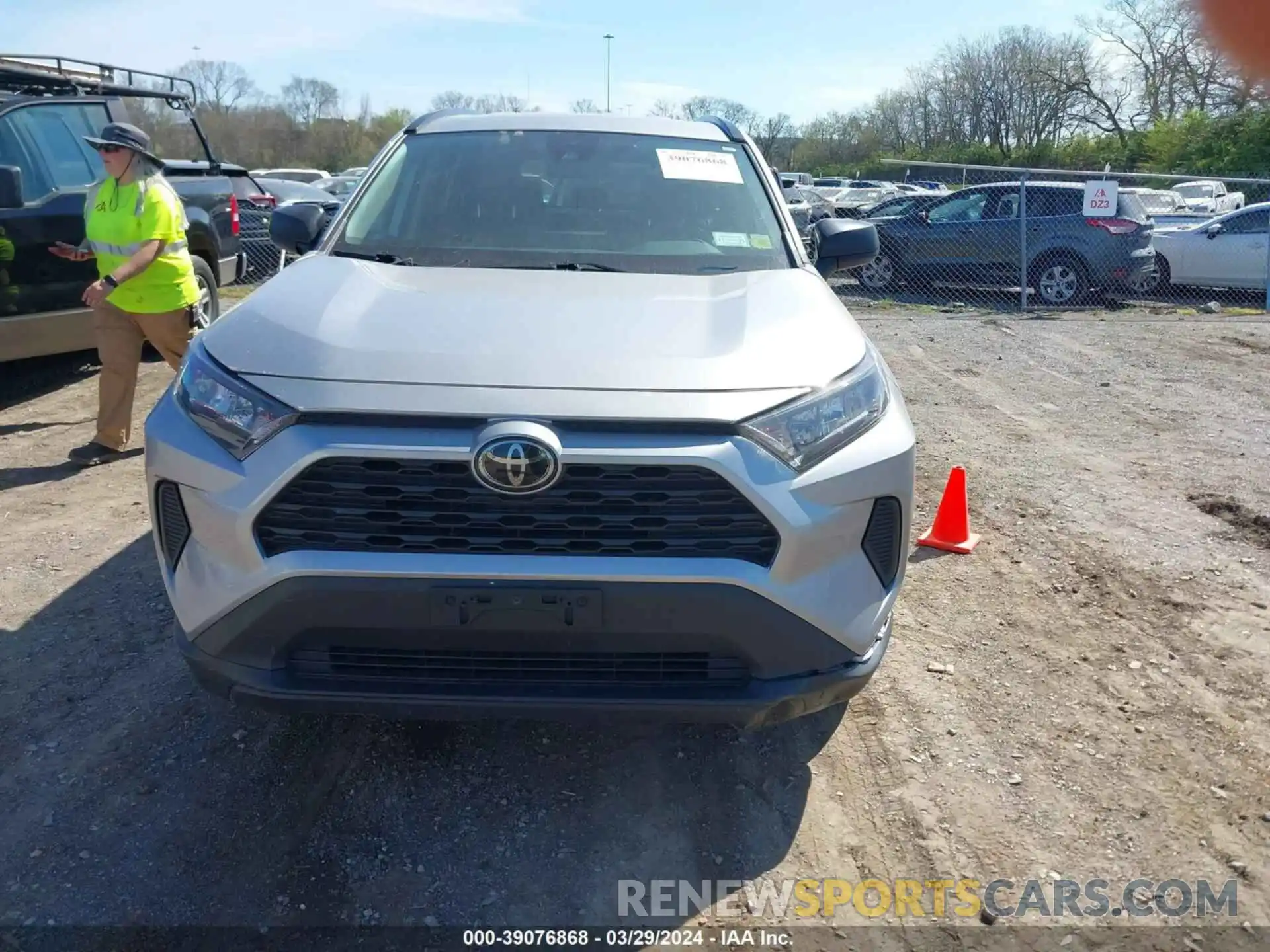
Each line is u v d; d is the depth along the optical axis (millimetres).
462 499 2391
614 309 2900
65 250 6039
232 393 2521
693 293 3133
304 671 2531
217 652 2525
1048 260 13148
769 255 3666
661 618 2418
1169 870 2668
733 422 2432
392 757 3072
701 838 2771
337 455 2373
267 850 2680
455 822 2807
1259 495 5500
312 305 2889
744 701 2490
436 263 3477
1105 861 2701
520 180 3904
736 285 3246
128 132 5422
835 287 14680
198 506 2484
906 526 2770
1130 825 2834
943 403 7590
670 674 2539
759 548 2453
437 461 2373
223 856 2650
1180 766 3098
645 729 3238
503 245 3598
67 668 3525
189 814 2803
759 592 2428
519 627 2420
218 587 2469
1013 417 7191
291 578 2395
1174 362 9398
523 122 4270
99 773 2963
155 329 5691
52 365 7980
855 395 2688
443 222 3711
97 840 2691
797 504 2453
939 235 13648
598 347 2621
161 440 2598
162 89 8297
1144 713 3379
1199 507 5324
